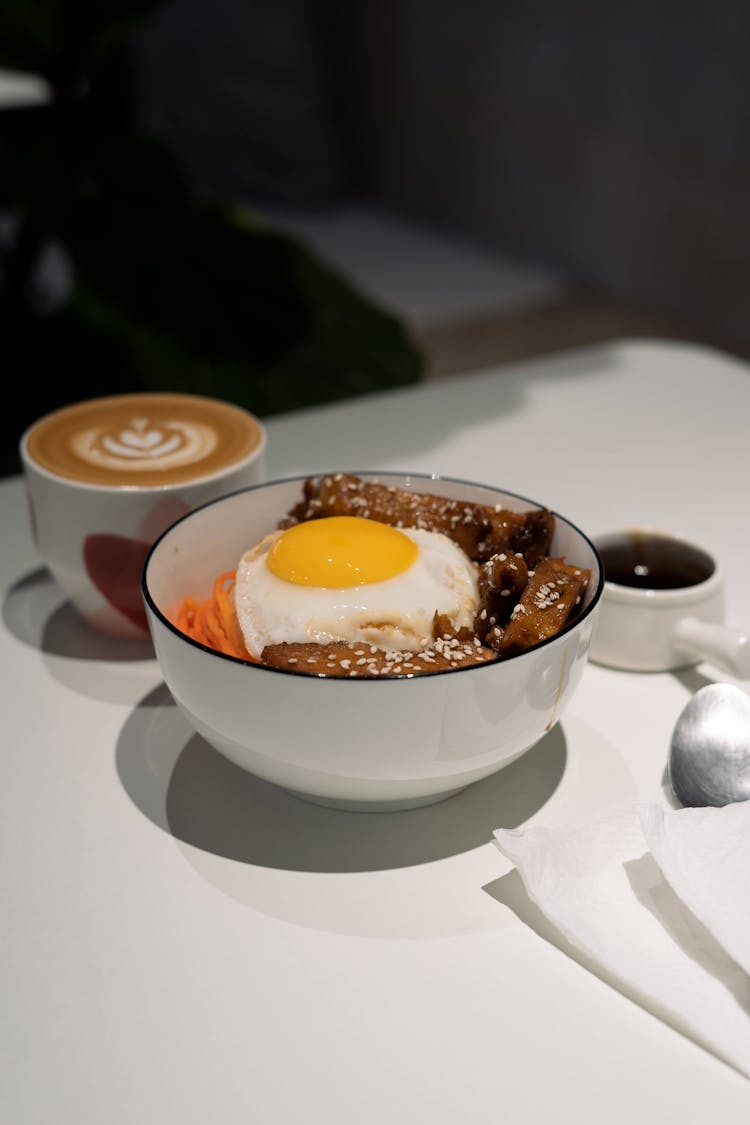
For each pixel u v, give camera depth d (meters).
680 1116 0.35
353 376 1.26
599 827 0.42
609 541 0.54
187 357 1.23
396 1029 0.37
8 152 1.29
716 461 0.71
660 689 0.51
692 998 0.37
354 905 0.41
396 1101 0.35
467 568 0.47
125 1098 0.36
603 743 0.48
